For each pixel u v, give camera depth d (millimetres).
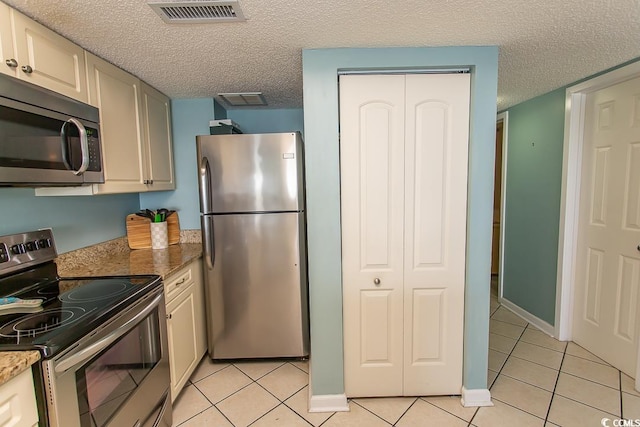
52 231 1726
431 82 1778
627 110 2047
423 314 1909
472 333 1871
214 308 2279
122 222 2439
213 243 2229
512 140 3125
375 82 1774
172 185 2592
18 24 1246
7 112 1146
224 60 1831
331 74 1729
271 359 2430
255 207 2209
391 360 1937
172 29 1451
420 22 1445
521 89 2545
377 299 1899
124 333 1328
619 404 1839
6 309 1255
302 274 2271
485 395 1884
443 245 1866
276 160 2188
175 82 2193
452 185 1832
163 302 1705
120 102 1886
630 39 1636
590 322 2381
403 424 1743
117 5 1247
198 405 1923
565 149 2457
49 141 1326
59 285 1577
